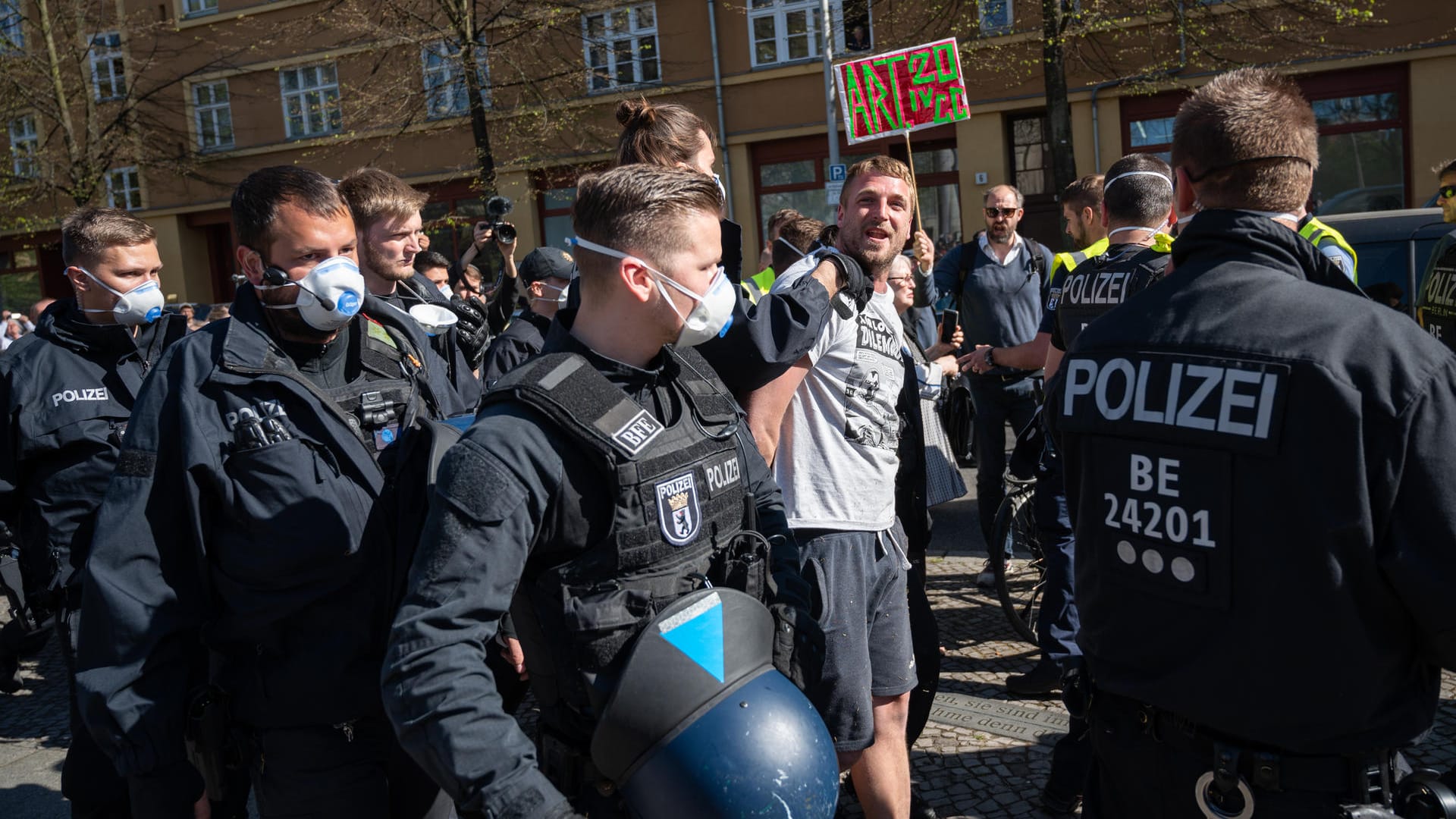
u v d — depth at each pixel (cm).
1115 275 320
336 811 197
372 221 330
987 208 546
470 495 142
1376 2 1343
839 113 1673
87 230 294
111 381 308
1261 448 149
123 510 186
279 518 187
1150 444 163
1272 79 171
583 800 158
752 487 183
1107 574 172
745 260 1795
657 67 1781
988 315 549
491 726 136
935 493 313
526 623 160
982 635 443
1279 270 161
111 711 180
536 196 1891
